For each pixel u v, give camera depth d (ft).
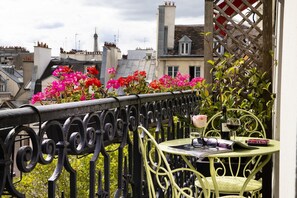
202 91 18.06
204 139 11.29
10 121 4.71
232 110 16.78
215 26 20.02
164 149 10.78
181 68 104.22
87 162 29.35
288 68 6.06
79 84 15.37
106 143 8.23
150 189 9.87
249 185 12.70
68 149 6.60
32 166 5.17
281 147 7.27
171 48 105.29
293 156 4.98
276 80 16.43
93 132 7.45
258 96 17.89
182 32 106.22
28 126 5.16
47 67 80.23
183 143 11.74
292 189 5.08
